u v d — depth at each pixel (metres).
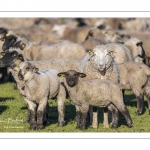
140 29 102.81
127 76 32.72
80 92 26.50
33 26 92.06
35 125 27.59
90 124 29.27
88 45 50.50
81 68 30.17
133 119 30.83
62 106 28.58
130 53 38.66
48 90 27.23
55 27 91.50
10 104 36.44
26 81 26.61
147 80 32.66
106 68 28.56
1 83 51.25
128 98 40.84
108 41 52.50
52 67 31.36
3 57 30.69
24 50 42.84
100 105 27.00
